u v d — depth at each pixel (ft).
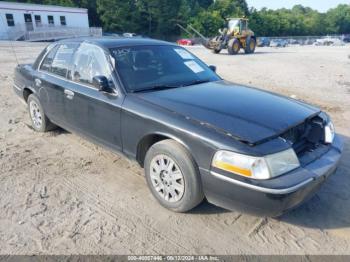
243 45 68.44
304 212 9.57
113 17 159.53
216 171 7.97
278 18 246.88
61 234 8.55
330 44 180.75
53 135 15.71
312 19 280.31
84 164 12.65
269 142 7.84
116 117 10.50
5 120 18.24
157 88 10.89
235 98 10.11
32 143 14.74
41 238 8.39
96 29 127.75
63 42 14.10
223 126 8.27
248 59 54.24
